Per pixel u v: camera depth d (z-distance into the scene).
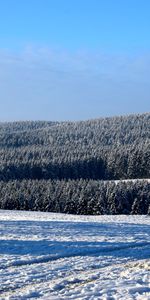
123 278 18.14
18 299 14.88
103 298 14.61
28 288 16.70
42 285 17.12
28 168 149.62
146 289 15.85
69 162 151.25
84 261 22.22
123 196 91.81
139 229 38.84
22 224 40.56
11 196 100.06
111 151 151.75
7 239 29.30
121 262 22.33
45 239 29.53
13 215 71.06
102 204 91.81
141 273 18.91
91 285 16.78
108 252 25.16
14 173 148.25
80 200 92.88
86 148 183.88
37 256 23.36
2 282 17.59
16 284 17.34
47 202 96.56
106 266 21.25
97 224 42.59
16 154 170.12
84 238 30.38
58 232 33.78
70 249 25.69
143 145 144.50
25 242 28.05
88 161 150.62
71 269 20.28
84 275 18.88
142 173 135.88
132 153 138.00
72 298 14.82
